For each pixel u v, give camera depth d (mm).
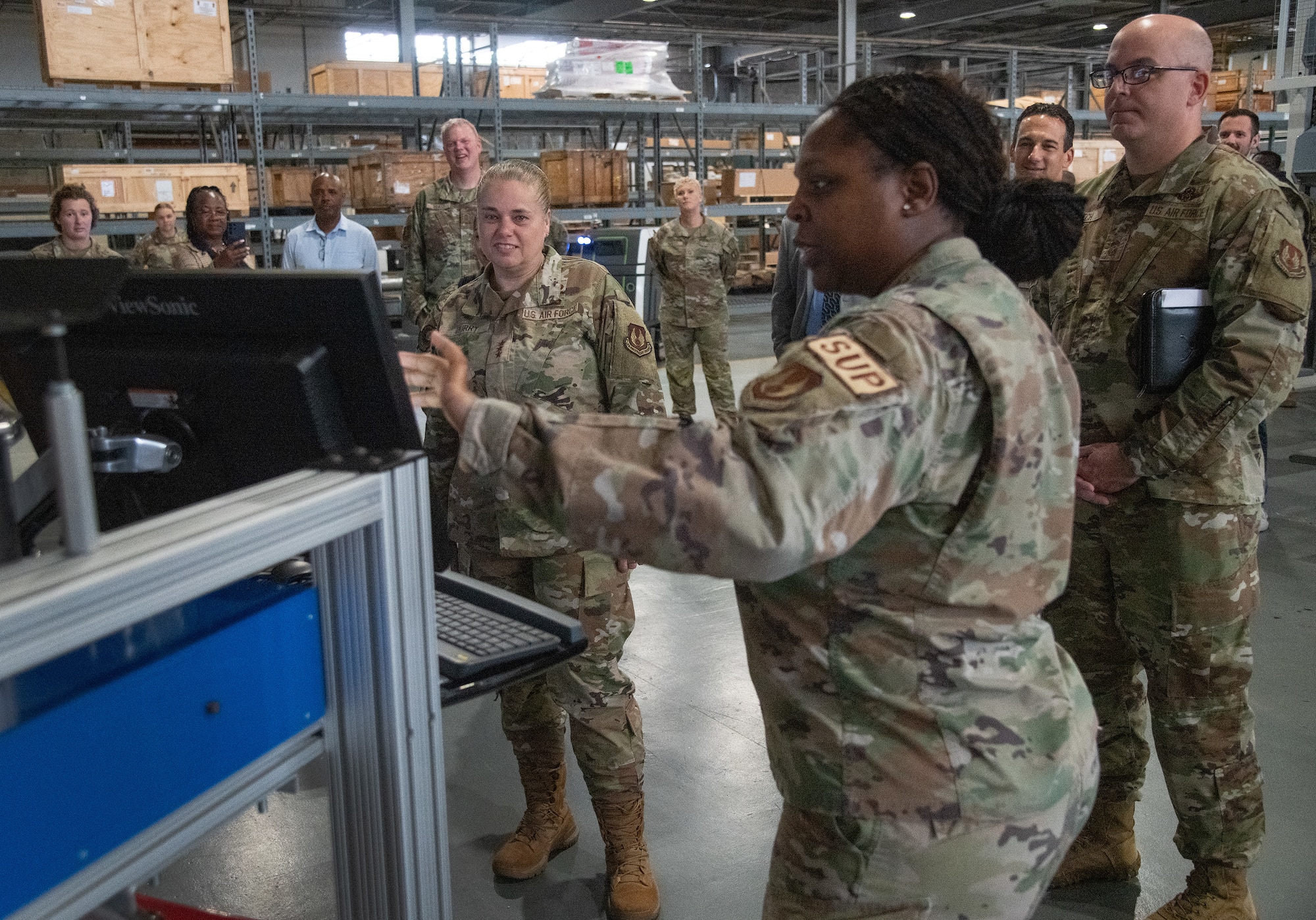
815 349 845
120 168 6121
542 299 1958
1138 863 2115
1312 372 6930
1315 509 4469
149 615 697
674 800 2416
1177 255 1738
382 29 17266
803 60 11305
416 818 982
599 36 17547
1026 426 881
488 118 8844
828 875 950
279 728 910
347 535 922
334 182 5059
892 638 907
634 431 827
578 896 2090
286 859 2242
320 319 917
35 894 695
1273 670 2969
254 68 6418
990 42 18781
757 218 12883
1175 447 1691
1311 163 4594
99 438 945
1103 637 1939
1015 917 941
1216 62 15938
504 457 865
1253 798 1815
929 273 938
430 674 989
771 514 777
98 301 681
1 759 664
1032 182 1010
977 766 903
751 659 996
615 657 2008
